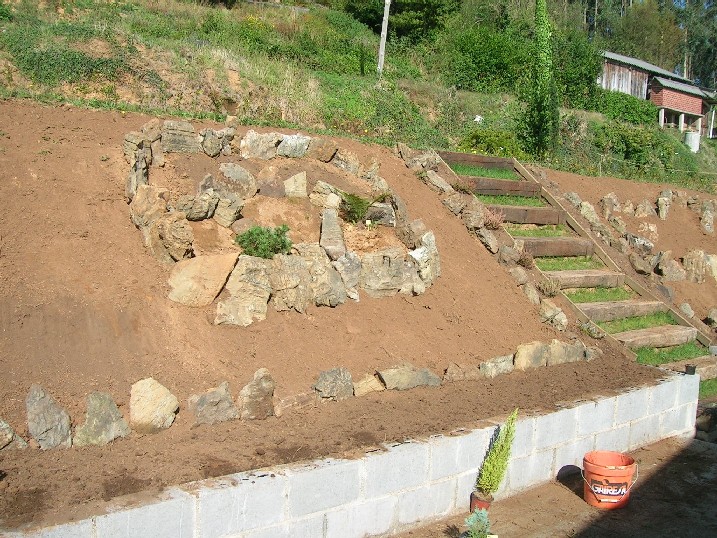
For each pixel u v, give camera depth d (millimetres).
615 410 8312
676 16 60531
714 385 11578
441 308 9328
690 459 8664
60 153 8344
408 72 23266
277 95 14734
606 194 16625
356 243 9320
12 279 6508
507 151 17094
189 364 6660
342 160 10812
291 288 7770
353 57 21547
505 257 11273
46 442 5492
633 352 10984
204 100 13359
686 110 37219
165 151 9086
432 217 11281
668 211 17328
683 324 12805
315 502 5504
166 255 7496
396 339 8312
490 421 7004
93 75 12555
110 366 6293
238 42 18188
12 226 7020
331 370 7148
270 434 6215
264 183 9398
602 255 13531
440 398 7586
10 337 6082
